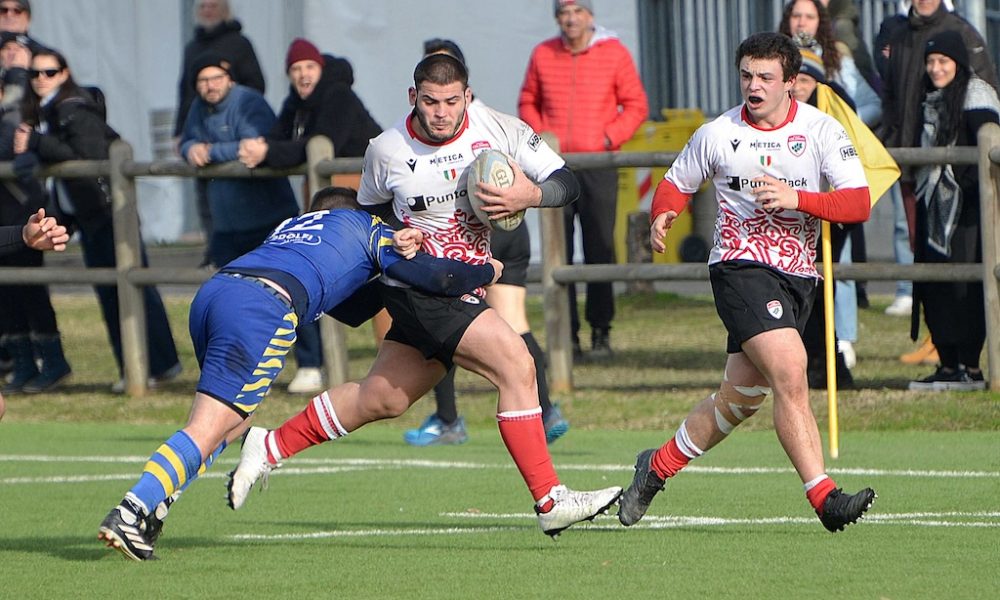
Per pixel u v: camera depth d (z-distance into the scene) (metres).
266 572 20.94
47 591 19.77
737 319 22.89
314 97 42.81
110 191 45.00
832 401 28.97
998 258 38.41
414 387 22.84
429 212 22.30
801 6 38.59
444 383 36.50
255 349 21.12
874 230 71.44
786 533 23.64
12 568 21.45
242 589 19.73
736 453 33.69
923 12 40.50
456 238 22.42
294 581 20.25
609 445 35.53
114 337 46.28
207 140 43.22
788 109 23.19
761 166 23.03
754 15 66.94
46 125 45.31
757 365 22.75
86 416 42.88
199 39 50.44
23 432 39.97
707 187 61.66
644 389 42.72
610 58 45.09
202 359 21.73
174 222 82.50
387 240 22.16
